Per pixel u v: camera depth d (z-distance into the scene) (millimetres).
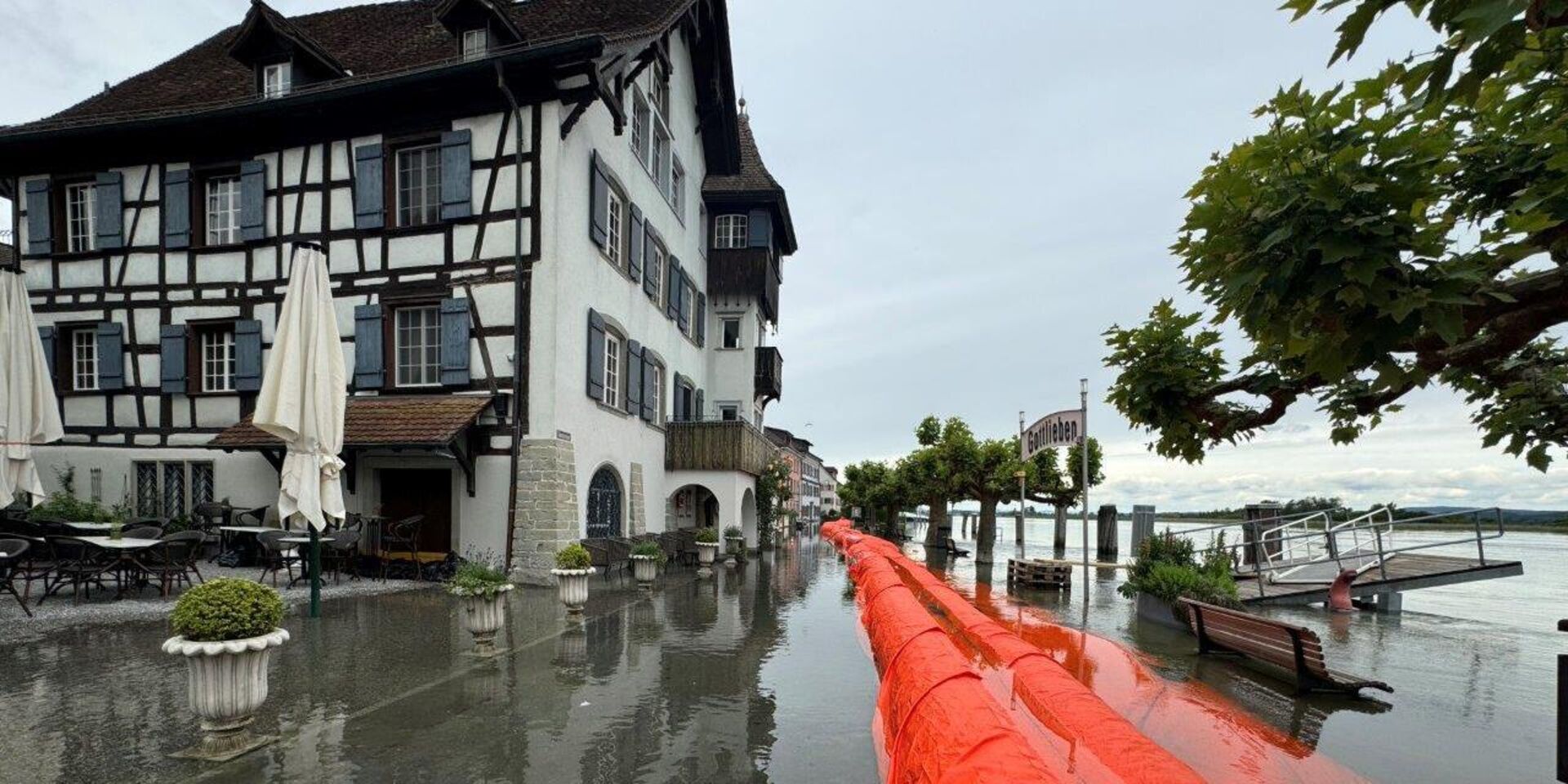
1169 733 5262
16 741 4191
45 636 6789
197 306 13867
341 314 13078
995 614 11039
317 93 12633
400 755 4188
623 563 15086
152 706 4797
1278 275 2607
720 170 24438
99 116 15195
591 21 16297
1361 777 4441
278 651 6664
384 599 9484
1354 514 14992
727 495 18906
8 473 9008
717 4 20219
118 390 14141
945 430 31703
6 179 14867
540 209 12273
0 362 9031
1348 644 9211
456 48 13328
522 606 9711
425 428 11258
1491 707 6043
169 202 14039
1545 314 2537
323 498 7820
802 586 13414
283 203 13508
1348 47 2035
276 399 7387
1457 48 1813
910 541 39531
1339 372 2625
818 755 4367
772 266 25531
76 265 14500
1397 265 2332
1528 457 3561
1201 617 8094
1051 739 4266
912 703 3525
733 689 5844
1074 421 12328
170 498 13898
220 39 18250
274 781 3750
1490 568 11672
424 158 13203
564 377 12312
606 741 4535
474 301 12398
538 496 11828
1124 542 48812
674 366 19828
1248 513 17766
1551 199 2596
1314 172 2668
